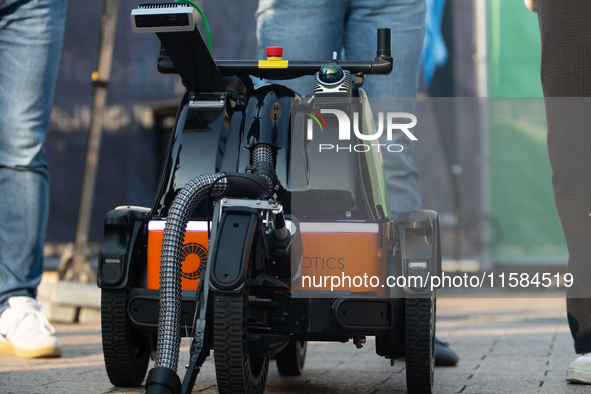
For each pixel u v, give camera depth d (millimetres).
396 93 9641
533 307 19031
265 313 5926
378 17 9516
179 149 6648
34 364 8891
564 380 7973
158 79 22344
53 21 10656
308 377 8320
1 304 10086
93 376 7918
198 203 6203
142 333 6801
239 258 5301
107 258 6477
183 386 5184
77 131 22172
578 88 7637
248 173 6148
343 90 6562
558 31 7719
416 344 6379
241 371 5312
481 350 10773
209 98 6859
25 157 10547
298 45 9070
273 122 6578
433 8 21344
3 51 10492
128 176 22328
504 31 23656
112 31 17141
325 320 6129
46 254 22094
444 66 21797
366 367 9164
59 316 15039
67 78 22047
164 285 5441
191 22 5785
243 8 22109
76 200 22188
